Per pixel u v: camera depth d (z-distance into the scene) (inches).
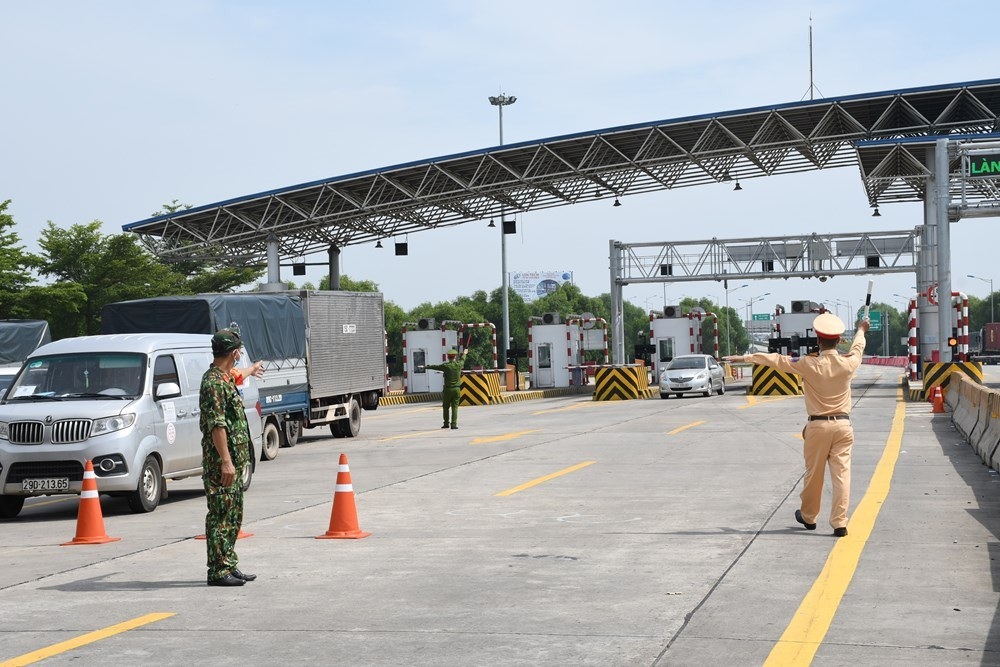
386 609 306.0
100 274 2365.9
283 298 970.1
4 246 2070.6
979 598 305.7
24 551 441.4
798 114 1654.8
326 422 1043.9
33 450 541.0
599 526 449.4
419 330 2206.0
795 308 2046.0
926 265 1673.2
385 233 2055.9
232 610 309.6
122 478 546.0
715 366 1809.8
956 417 964.0
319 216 1894.7
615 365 1983.3
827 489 542.3
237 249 2071.9
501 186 1820.9
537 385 2278.5
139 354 592.1
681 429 970.7
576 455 759.7
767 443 809.5
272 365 932.0
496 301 6250.0
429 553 396.2
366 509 522.9
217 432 344.5
